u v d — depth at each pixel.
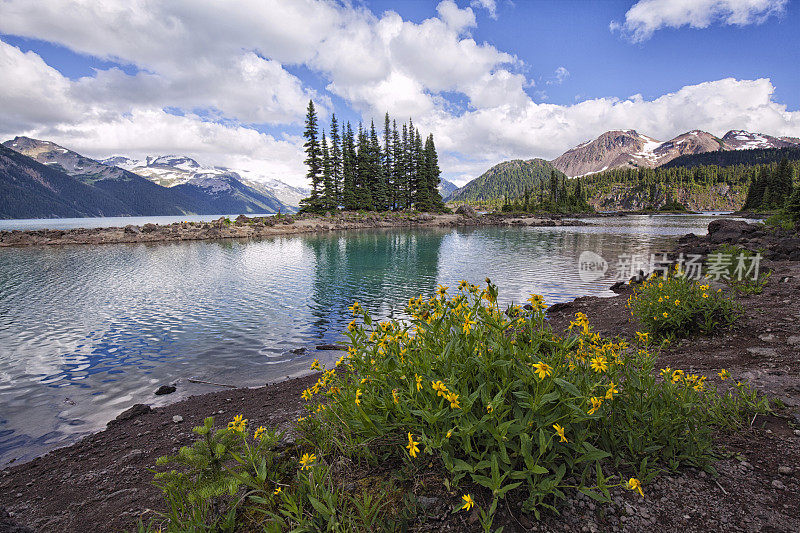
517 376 2.71
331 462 3.09
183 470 4.23
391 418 2.94
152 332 12.15
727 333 6.75
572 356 3.23
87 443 5.75
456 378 2.74
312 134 77.44
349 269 25.08
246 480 2.64
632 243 39.50
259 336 11.66
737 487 2.72
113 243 46.22
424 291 18.08
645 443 2.91
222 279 21.83
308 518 2.43
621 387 3.21
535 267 24.67
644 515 2.46
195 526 2.50
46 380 8.61
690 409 3.07
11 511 3.87
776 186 102.19
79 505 3.86
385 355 3.17
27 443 6.00
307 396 3.47
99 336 11.78
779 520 2.38
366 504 2.34
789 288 9.59
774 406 3.92
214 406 6.93
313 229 61.94
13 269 26.52
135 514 3.47
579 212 131.12
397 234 56.41
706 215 121.06
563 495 2.39
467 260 28.61
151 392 7.96
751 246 22.94
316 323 13.02
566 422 2.57
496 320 3.16
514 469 2.51
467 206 94.50
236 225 60.03
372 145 90.19
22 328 12.71
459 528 2.34
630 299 8.84
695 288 7.45
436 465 2.80
